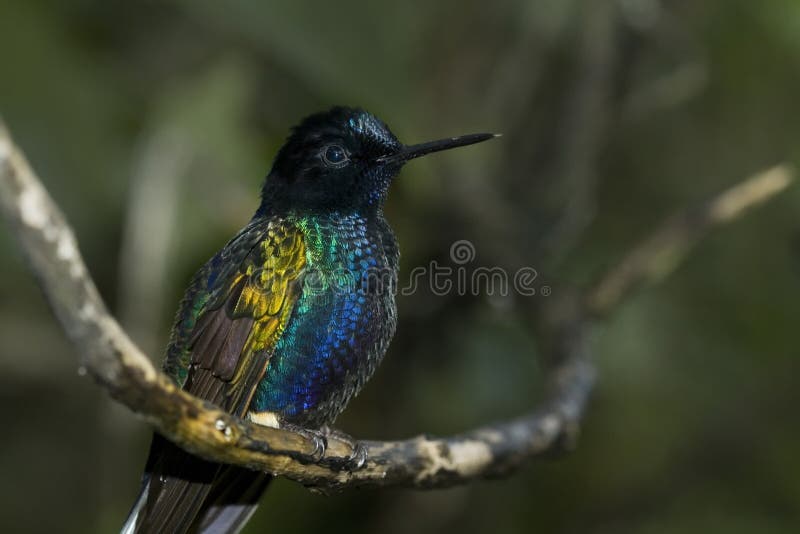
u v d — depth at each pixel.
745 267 12.37
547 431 7.32
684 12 11.32
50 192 10.52
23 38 10.46
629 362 11.99
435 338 11.68
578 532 12.83
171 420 4.83
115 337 4.28
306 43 10.07
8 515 13.13
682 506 12.95
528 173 11.30
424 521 12.45
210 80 10.48
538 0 11.25
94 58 10.84
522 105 11.38
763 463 12.99
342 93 10.26
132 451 12.20
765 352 12.51
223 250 7.18
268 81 11.05
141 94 10.79
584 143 11.18
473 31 11.24
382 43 10.28
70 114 10.57
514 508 12.90
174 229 9.78
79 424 12.95
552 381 8.42
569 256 12.22
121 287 10.63
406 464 6.24
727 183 12.34
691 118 12.38
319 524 12.43
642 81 11.34
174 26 11.05
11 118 10.40
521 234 10.91
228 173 10.05
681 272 12.36
